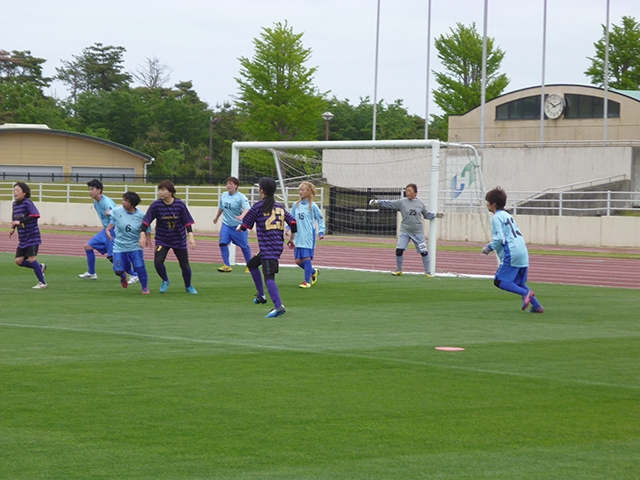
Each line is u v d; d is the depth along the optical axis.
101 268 27.94
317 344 13.63
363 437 8.27
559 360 12.49
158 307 18.31
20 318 16.30
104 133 125.44
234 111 133.75
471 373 11.41
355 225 52.47
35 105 129.50
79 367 11.44
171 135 128.00
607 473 7.26
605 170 62.94
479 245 47.09
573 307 19.62
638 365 12.14
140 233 20.75
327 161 57.34
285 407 9.40
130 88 153.75
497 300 20.81
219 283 23.73
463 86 102.75
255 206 17.09
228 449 7.83
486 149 66.31
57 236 47.78
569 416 9.17
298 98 87.06
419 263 34.16
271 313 16.88
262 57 86.62
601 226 48.12
